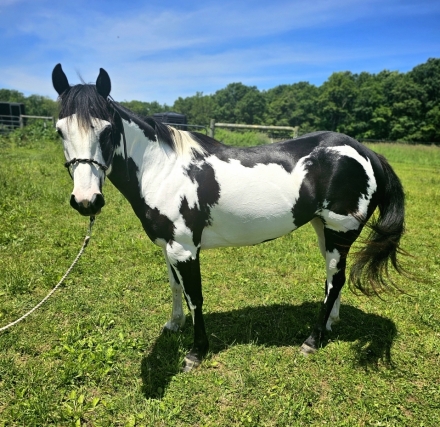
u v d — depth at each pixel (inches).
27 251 162.2
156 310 126.7
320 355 104.1
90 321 115.3
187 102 3836.1
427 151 823.7
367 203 98.7
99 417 81.1
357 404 86.7
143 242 180.7
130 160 87.7
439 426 81.0
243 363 100.0
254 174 92.4
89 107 74.1
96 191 74.8
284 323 121.0
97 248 171.5
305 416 82.9
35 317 117.0
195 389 89.8
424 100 1726.1
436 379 95.7
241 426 80.1
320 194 96.4
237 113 3157.0
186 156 92.0
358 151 98.7
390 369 99.1
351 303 135.3
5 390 87.6
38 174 311.6
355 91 1884.8
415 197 314.5
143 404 84.6
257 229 96.8
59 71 80.2
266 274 157.5
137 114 91.8
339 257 103.5
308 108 2255.2
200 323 99.5
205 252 177.5
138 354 102.1
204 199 90.7
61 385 89.4
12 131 619.8
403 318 124.3
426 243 199.9
